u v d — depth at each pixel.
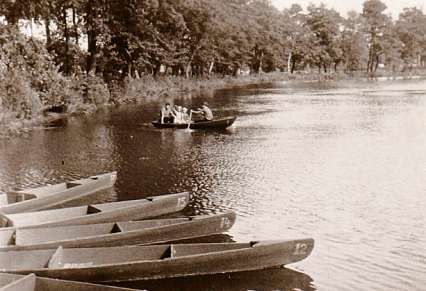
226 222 13.59
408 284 11.15
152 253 11.66
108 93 50.06
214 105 50.56
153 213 15.30
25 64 37.25
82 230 13.16
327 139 29.06
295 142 28.05
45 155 24.73
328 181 19.45
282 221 15.06
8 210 15.30
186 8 68.75
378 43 122.75
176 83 71.81
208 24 72.62
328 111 44.72
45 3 41.34
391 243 13.44
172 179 19.89
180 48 72.44
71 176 20.67
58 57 48.47
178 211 15.95
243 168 21.61
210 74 88.62
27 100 35.44
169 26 66.25
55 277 10.51
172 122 34.16
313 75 112.75
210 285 10.98
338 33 118.56
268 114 42.41
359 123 36.19
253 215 15.58
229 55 90.19
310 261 12.29
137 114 41.88
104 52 52.94
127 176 20.50
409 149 25.75
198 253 11.59
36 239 12.80
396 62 129.50
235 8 97.81
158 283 11.02
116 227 13.23
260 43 101.81
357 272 11.73
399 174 20.50
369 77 118.69
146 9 55.53
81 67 52.66
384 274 11.63
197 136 30.23
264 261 11.61
